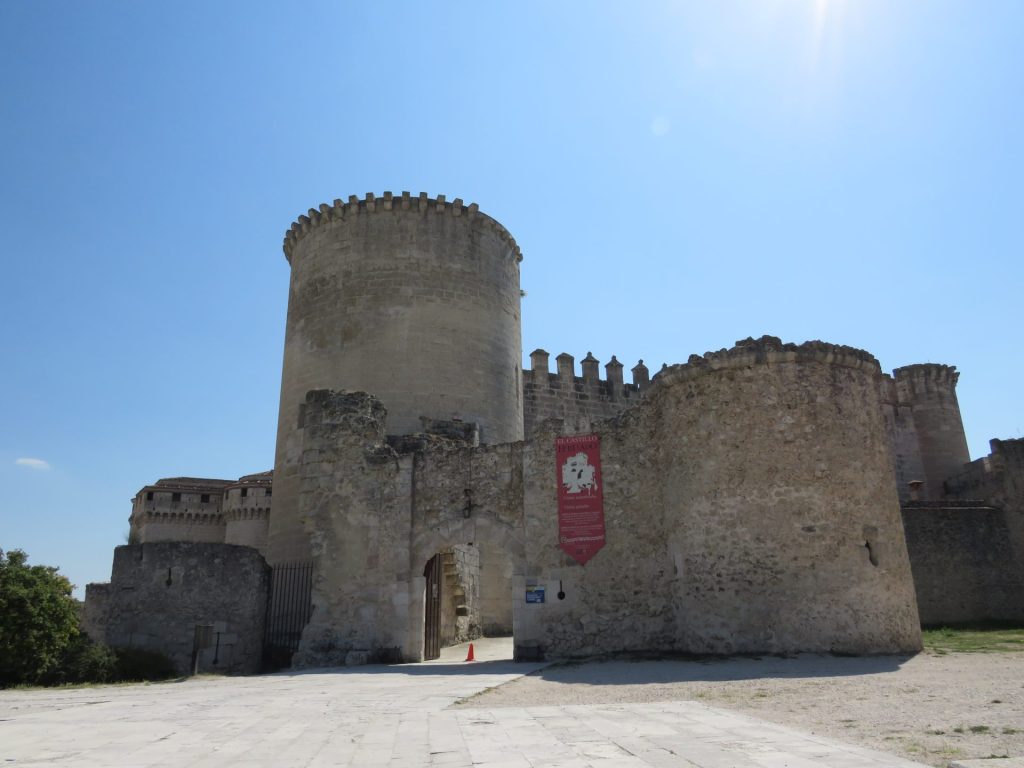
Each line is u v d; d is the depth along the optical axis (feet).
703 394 68.74
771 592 62.13
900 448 160.56
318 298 119.14
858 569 62.39
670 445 71.36
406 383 111.55
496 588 124.16
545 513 76.13
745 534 63.93
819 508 63.36
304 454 85.76
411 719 34.94
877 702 36.63
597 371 166.09
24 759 25.23
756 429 65.67
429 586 82.28
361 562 80.28
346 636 78.33
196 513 193.98
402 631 77.00
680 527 68.54
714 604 64.03
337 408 86.02
